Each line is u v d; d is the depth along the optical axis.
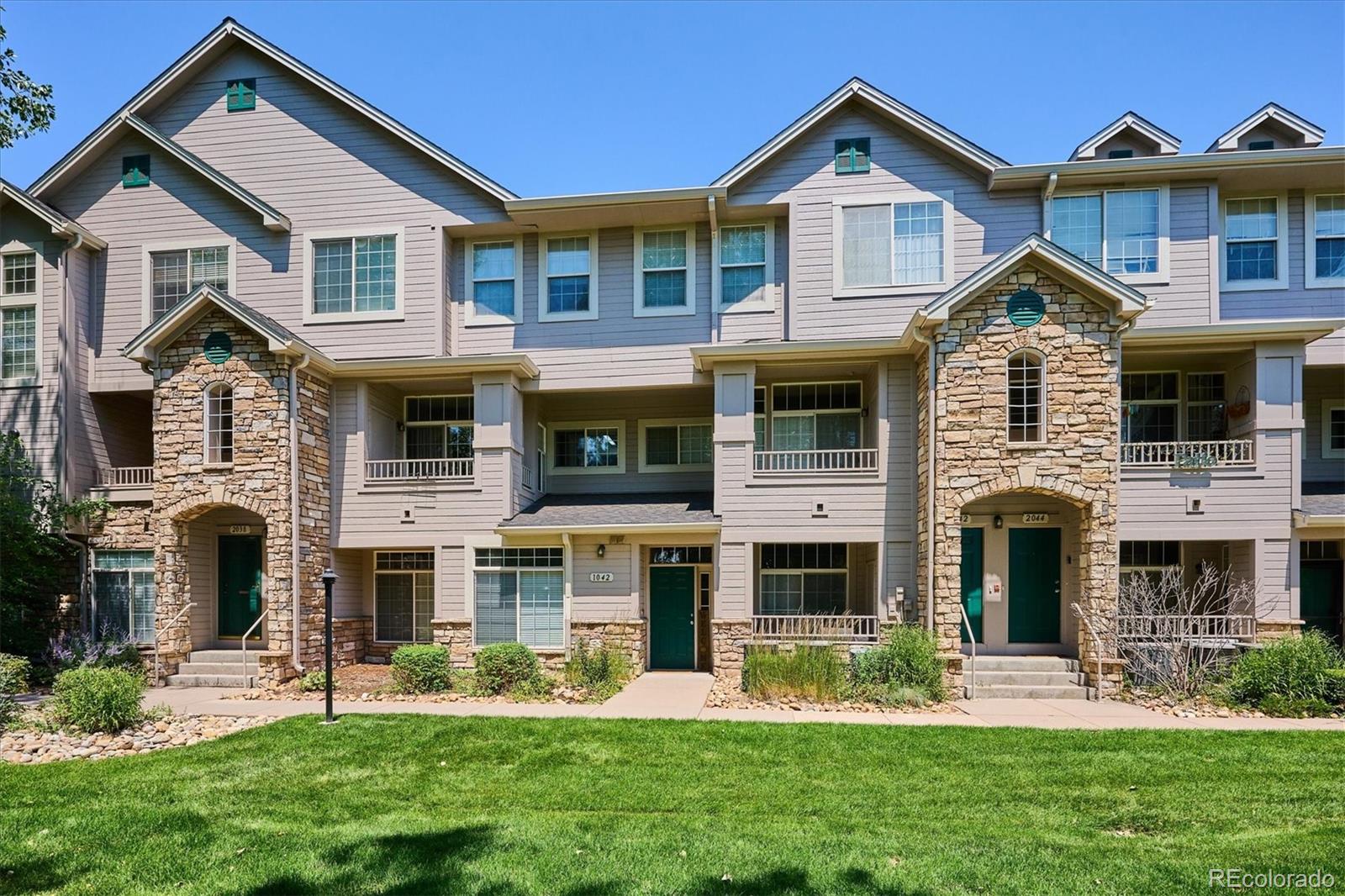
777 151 15.12
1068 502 13.71
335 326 16.09
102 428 16.56
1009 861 5.42
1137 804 6.79
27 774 7.89
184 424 14.44
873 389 15.05
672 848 5.67
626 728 9.58
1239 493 13.30
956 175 15.10
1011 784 7.38
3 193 15.51
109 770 8.02
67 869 5.36
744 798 6.95
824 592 15.73
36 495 15.38
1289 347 13.30
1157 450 14.85
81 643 14.22
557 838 5.88
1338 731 9.50
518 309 16.20
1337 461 15.28
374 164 16.28
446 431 16.91
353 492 15.42
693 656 15.07
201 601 15.46
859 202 15.20
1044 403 12.49
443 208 16.08
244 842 5.84
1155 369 15.08
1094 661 12.20
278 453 14.08
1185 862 5.41
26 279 16.09
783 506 14.23
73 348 15.93
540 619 14.68
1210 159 14.04
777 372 15.38
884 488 14.09
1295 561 13.10
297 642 14.04
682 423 17.34
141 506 15.24
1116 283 12.12
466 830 6.07
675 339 15.78
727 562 14.20
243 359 14.30
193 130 16.75
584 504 16.19
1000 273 12.52
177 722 10.40
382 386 16.27
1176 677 11.73
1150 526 13.42
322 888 5.05
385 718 10.22
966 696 12.16
